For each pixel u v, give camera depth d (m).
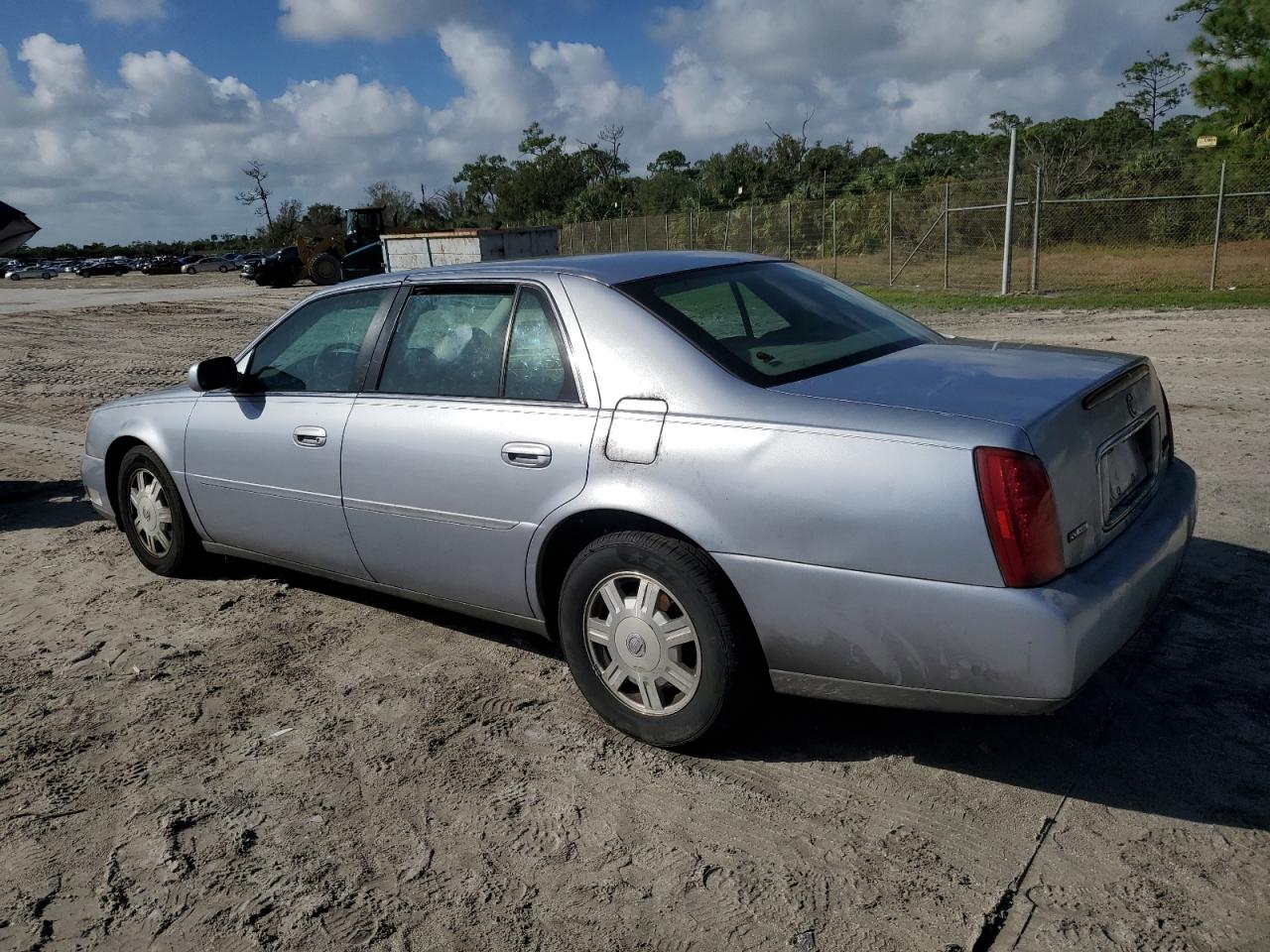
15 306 30.80
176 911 2.70
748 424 3.01
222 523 4.82
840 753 3.26
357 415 4.07
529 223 62.78
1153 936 2.39
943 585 2.70
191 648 4.39
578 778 3.22
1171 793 2.92
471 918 2.61
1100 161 32.75
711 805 3.03
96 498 5.62
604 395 3.34
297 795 3.21
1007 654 2.65
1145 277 19.86
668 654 3.22
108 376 13.52
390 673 4.04
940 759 3.19
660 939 2.49
